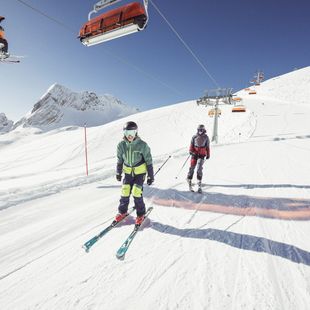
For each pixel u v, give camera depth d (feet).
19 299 7.70
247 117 148.25
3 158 170.40
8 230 12.78
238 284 8.15
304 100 247.50
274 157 36.58
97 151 140.56
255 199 17.54
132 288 8.07
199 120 174.09
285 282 8.21
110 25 22.71
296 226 12.76
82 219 14.21
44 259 9.95
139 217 12.71
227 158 36.50
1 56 29.68
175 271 8.93
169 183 22.85
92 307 7.29
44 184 25.66
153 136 148.66
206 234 11.92
